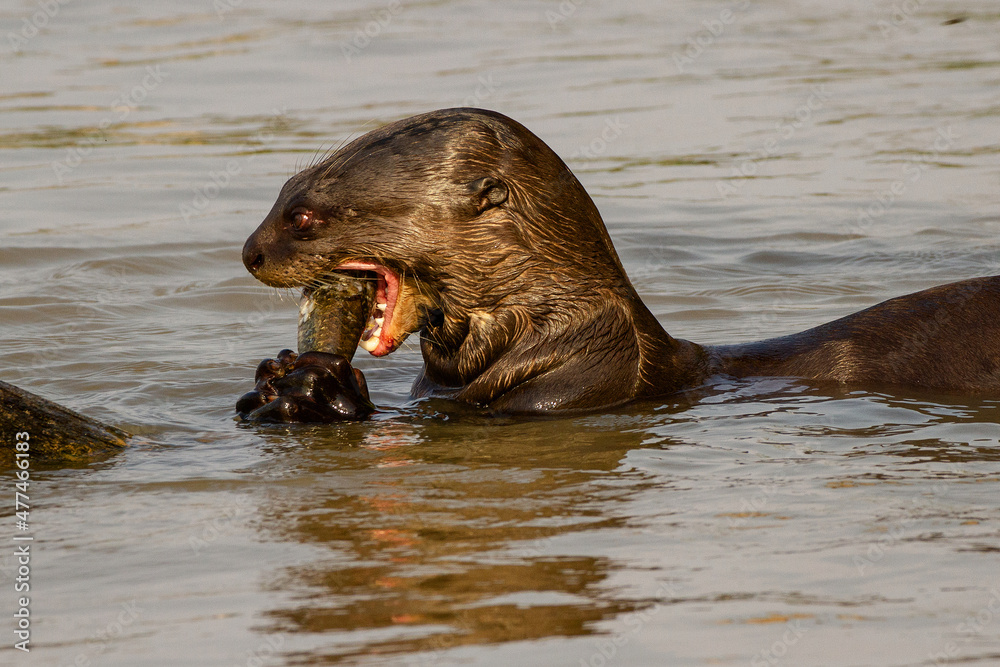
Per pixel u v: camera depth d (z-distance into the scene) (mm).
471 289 16156
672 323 22203
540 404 16375
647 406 16422
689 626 9414
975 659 8859
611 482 13070
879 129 39062
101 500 12734
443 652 9008
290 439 15164
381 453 14445
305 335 16516
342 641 9203
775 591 10039
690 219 30484
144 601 10055
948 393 16453
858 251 27312
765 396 16672
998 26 57906
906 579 10234
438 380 17484
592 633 9297
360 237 15867
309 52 51125
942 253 26719
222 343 21172
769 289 24406
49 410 14617
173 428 15797
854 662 8836
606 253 16688
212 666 8859
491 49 52031
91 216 30328
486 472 13539
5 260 26531
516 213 15945
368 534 11492
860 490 12586
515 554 10898
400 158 15789
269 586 10281
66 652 9180
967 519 11617
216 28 56812
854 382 16969
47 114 41312
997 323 16812
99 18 59781
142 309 23438
